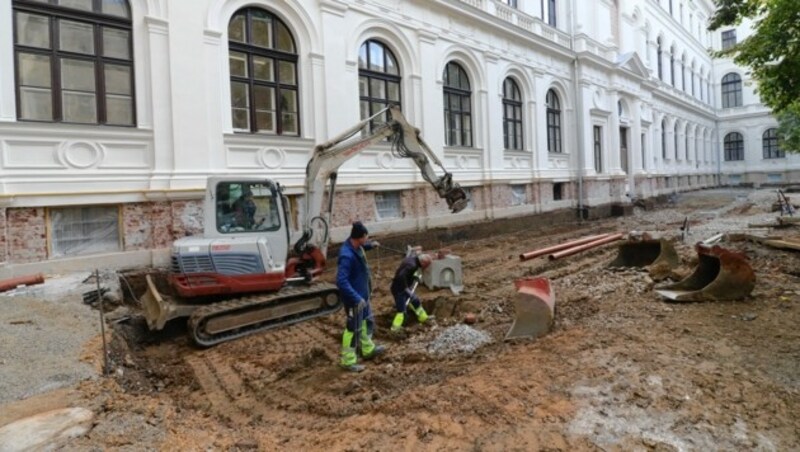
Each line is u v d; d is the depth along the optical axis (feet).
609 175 78.38
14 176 24.82
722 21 33.99
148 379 17.04
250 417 13.69
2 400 12.64
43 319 19.36
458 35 51.67
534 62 63.72
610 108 80.84
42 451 10.12
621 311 20.75
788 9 26.94
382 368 16.98
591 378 13.67
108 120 28.40
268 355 18.83
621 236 42.50
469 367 16.06
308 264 26.61
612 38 82.53
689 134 128.67
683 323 18.38
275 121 36.32
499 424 11.43
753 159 144.36
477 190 54.39
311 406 14.01
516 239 51.60
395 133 29.73
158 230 29.53
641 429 10.94
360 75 42.83
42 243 25.90
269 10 35.53
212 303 21.93
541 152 64.39
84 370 14.87
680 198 103.50
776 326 17.53
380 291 29.43
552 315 19.06
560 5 71.82
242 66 34.55
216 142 32.24
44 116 26.30
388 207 45.01
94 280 24.67
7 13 24.71
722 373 13.66
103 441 10.66
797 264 27.73
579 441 10.55
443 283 28.02
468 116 54.65
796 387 12.74
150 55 29.32
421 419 11.93
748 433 10.66
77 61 27.32
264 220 23.81
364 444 11.00
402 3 45.29
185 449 10.66
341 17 39.68
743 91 146.20
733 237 37.40
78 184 26.73
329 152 27.81
